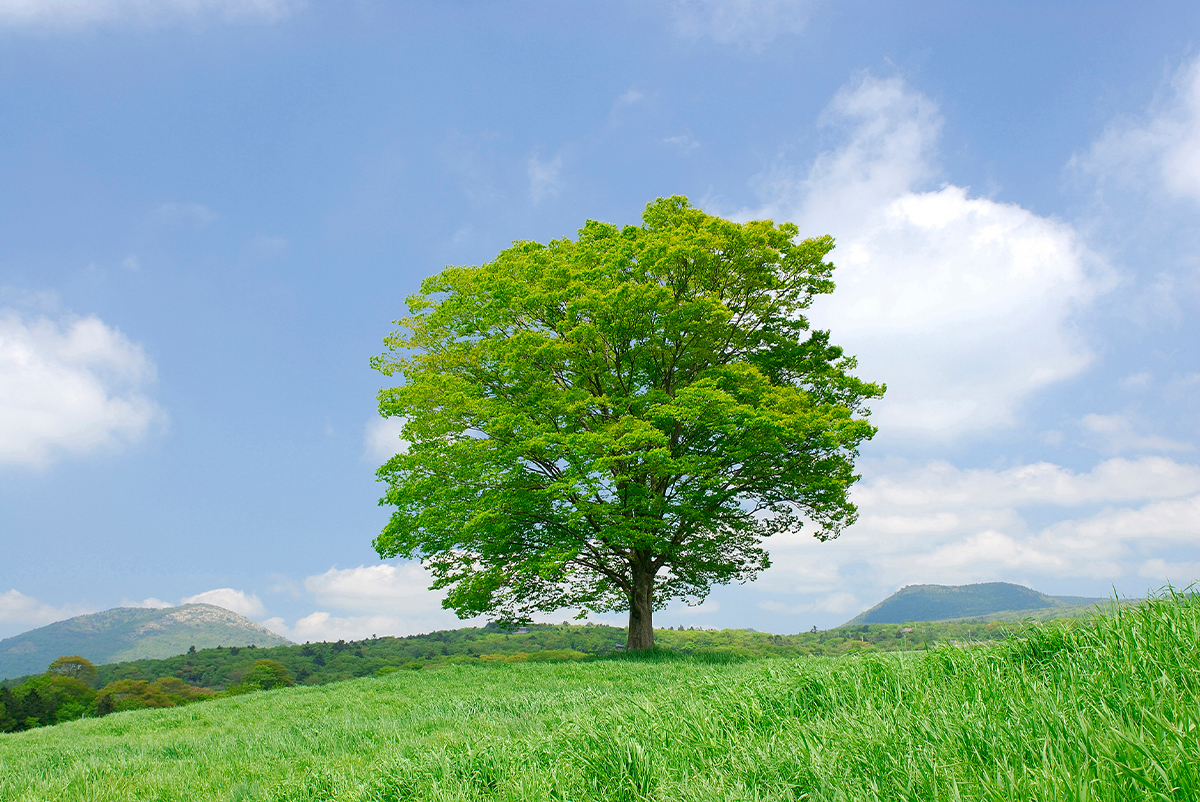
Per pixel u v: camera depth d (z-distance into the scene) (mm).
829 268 20234
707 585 21703
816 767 3096
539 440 17203
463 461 18062
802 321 21250
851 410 19469
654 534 18562
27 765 7656
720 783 3234
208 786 6047
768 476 19422
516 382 19703
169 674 66688
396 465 18531
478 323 20484
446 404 18688
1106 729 2734
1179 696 2967
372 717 9594
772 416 16859
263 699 13742
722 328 19812
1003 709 3342
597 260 19641
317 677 61875
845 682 4539
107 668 70750
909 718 3512
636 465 17922
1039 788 2346
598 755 3928
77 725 12727
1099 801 2238
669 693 6035
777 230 20031
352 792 4656
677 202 20969
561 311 19500
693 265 18844
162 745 8539
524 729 6312
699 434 18922
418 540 18703
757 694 4859
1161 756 2357
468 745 5031
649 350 19172
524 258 20594
